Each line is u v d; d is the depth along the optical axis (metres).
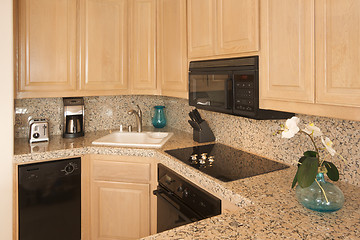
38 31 2.15
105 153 2.13
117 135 2.68
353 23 0.99
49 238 2.04
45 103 2.54
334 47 1.06
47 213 2.02
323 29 1.09
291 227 0.97
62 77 2.26
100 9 2.37
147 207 2.09
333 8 1.05
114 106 2.88
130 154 2.08
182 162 1.74
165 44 2.33
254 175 1.51
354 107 1.02
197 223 1.00
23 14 2.10
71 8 2.26
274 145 1.79
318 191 1.07
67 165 2.07
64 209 2.09
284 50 1.28
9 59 1.86
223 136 2.26
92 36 2.35
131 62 2.52
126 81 2.51
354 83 1.00
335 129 1.43
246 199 1.21
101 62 2.40
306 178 1.04
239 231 0.94
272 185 1.37
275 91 1.34
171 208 1.76
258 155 1.90
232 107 1.62
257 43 1.43
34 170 1.96
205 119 2.46
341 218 1.03
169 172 1.82
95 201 2.18
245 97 1.52
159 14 2.42
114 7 2.43
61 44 2.24
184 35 2.07
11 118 1.87
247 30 1.49
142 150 2.05
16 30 2.08
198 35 1.91
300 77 1.21
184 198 1.65
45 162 2.00
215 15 1.74
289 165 1.68
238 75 1.56
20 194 1.92
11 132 1.87
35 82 2.16
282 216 1.05
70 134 2.46
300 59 1.20
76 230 2.14
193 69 1.97
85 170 2.16
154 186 2.07
